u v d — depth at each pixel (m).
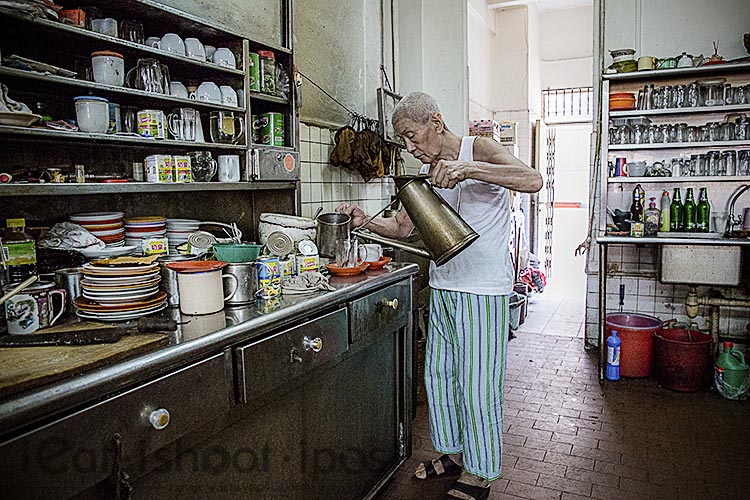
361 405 2.01
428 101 1.97
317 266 2.02
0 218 1.54
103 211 1.81
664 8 3.65
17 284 1.34
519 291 5.14
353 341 1.86
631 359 3.44
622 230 3.62
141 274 1.42
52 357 1.08
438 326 2.18
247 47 2.03
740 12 3.51
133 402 1.08
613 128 3.64
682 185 3.65
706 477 2.26
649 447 2.53
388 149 3.50
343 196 3.27
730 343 3.26
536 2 6.47
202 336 1.27
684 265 3.30
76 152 1.73
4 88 1.37
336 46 3.18
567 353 4.03
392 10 4.01
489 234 1.98
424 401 3.10
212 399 1.29
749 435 2.63
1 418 0.87
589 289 4.07
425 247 1.85
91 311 1.37
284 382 1.52
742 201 3.54
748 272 3.51
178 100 1.77
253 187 2.09
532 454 2.48
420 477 2.29
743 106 3.35
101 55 1.59
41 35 1.50
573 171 7.23
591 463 2.39
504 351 2.06
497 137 5.34
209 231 2.15
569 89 6.96
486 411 2.04
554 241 6.94
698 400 3.09
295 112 2.30
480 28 5.77
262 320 1.45
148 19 1.78
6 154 1.55
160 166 1.75
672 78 3.61
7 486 0.89
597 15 3.82
